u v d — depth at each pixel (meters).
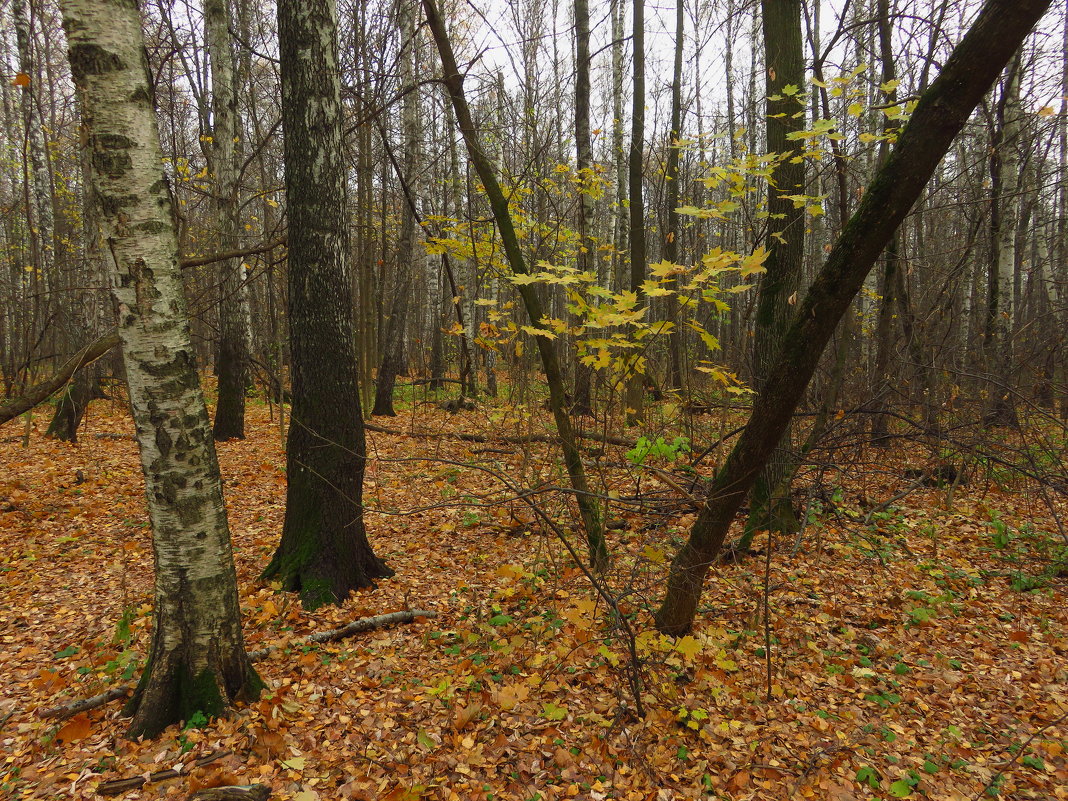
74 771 2.91
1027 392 7.55
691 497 3.95
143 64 2.81
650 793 2.82
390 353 12.83
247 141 14.95
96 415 12.33
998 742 3.15
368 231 11.48
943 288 6.99
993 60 2.33
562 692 3.55
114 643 4.04
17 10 10.88
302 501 4.91
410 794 2.74
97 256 10.59
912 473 6.99
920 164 2.57
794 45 5.13
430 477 7.93
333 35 4.68
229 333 10.65
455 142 7.80
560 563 5.11
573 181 6.42
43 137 12.41
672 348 6.55
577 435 5.55
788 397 3.13
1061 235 12.41
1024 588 4.78
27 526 6.38
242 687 3.36
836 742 3.17
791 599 4.68
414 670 3.82
